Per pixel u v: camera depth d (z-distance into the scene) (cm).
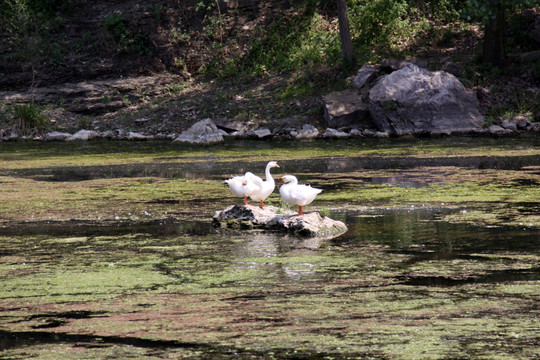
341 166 2173
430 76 3138
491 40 3338
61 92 3812
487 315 707
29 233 1227
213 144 3045
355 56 3600
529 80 3284
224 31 4050
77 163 2433
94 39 4106
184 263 970
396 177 1873
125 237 1175
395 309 733
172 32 4038
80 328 695
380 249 1036
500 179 1769
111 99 3766
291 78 3659
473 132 2998
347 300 770
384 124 3088
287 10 4047
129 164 2378
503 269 897
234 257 1002
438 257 973
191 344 641
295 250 1041
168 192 1709
